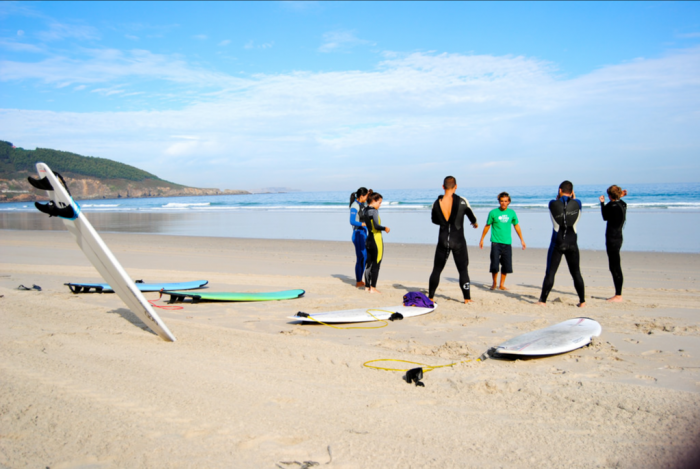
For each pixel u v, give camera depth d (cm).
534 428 276
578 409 301
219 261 1222
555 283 890
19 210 5316
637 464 233
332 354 427
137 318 545
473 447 253
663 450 246
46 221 3094
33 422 270
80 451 242
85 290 750
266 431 267
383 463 235
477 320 595
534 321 578
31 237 1894
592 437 263
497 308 664
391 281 930
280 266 1138
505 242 816
